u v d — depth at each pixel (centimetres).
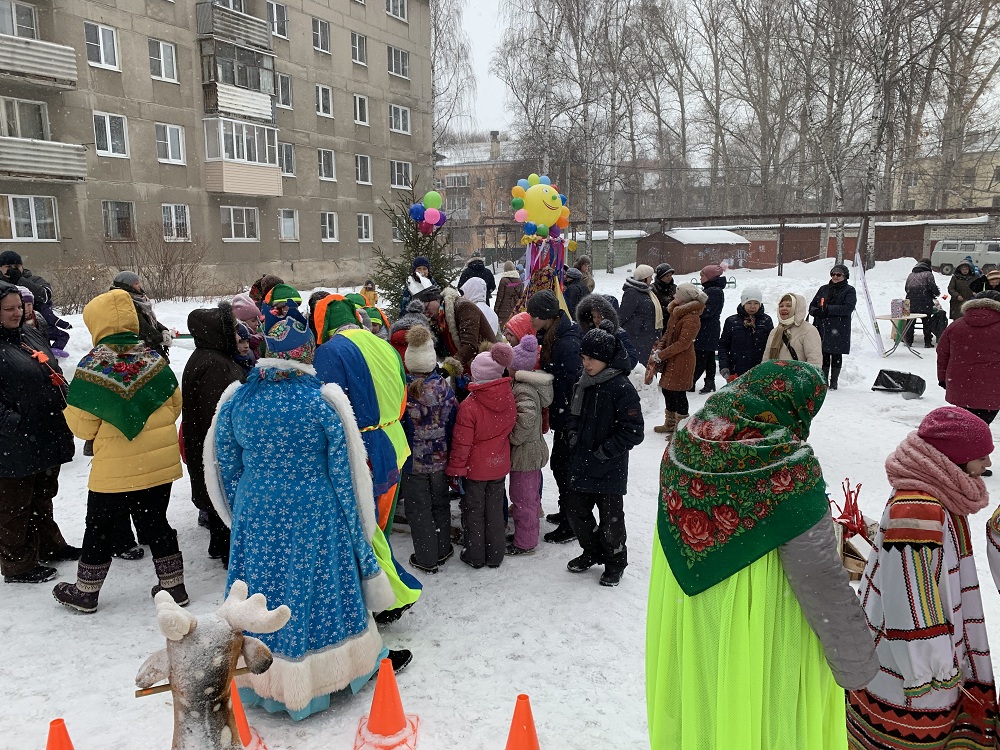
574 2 2902
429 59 3634
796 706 195
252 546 291
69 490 597
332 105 3091
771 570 191
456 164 5984
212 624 206
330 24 3048
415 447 433
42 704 309
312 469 293
